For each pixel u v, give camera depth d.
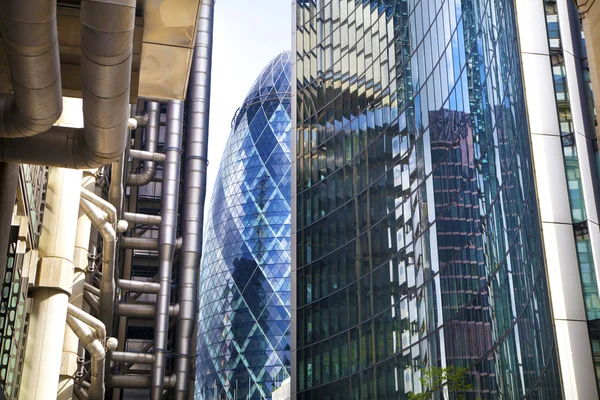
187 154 70.00
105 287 46.03
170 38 15.85
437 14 38.19
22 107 13.48
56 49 12.20
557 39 43.62
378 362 40.53
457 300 32.75
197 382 156.00
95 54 11.95
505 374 28.33
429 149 37.59
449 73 36.19
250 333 144.62
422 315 36.12
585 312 37.53
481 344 30.11
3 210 16.66
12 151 15.54
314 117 54.56
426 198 37.25
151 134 68.75
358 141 47.47
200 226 68.50
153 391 61.81
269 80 166.25
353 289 44.94
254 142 161.12
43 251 25.03
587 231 39.09
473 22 34.34
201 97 71.38
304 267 51.72
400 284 39.19
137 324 70.94
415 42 40.97
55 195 25.67
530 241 36.06
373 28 47.75
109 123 14.12
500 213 31.27
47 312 24.52
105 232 40.25
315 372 47.88
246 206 156.88
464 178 33.50
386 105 44.22
